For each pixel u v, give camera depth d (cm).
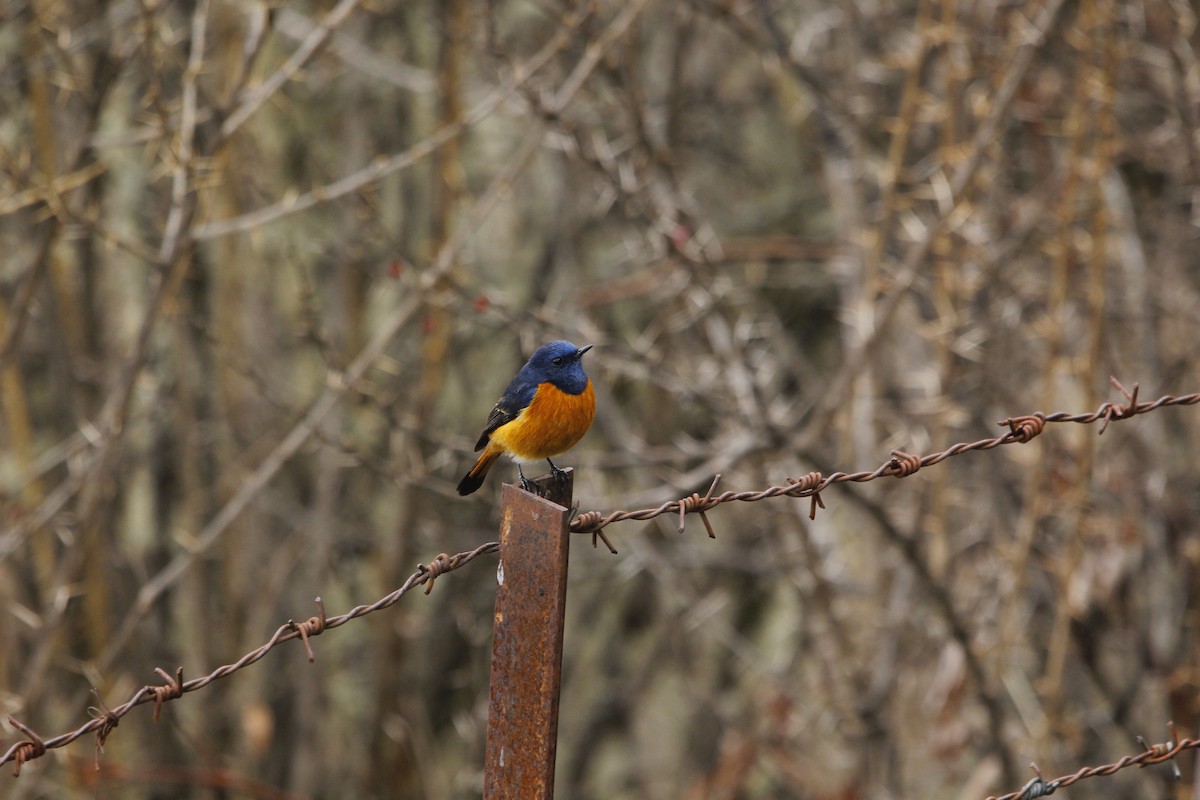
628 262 1692
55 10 1129
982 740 1331
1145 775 1383
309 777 1592
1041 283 1335
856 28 1373
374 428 1609
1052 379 1087
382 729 1542
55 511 1068
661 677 1852
